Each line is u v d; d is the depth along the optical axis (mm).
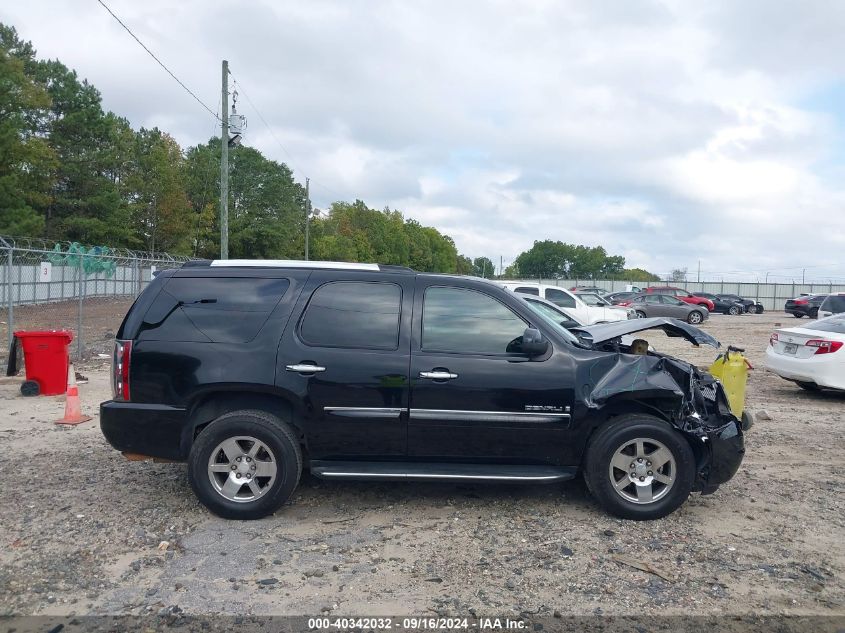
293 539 4797
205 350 5160
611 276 137250
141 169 55781
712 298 46594
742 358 7973
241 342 5199
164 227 56000
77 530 4867
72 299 29141
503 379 5184
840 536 5070
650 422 5207
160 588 4023
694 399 5586
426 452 5242
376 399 5148
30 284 26766
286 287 5375
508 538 4883
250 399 5273
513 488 6027
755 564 4539
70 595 3918
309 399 5125
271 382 5105
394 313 5340
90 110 46188
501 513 5395
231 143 26797
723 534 5055
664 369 5434
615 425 5223
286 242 72312
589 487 5293
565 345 5355
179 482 5996
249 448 5141
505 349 5309
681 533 5051
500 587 4125
